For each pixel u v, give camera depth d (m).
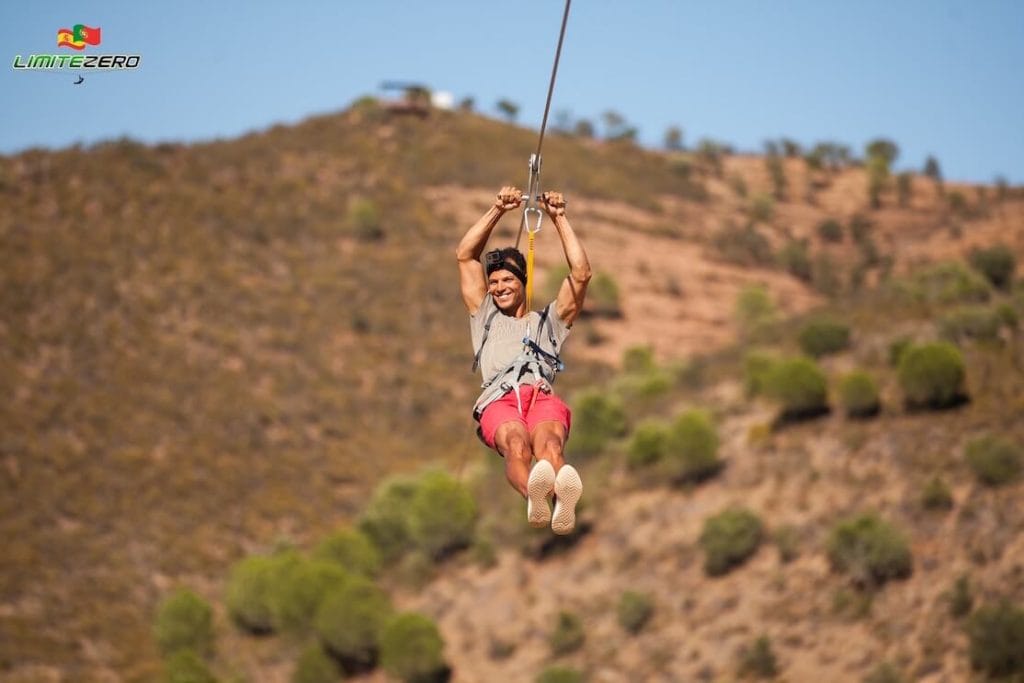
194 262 113.19
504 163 147.00
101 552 74.12
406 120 155.00
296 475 86.50
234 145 143.00
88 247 110.81
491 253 13.69
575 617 59.59
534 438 12.83
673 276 123.81
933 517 57.38
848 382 65.94
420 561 69.25
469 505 69.88
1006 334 72.31
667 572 61.41
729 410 72.56
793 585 57.03
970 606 51.72
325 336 106.00
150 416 89.94
